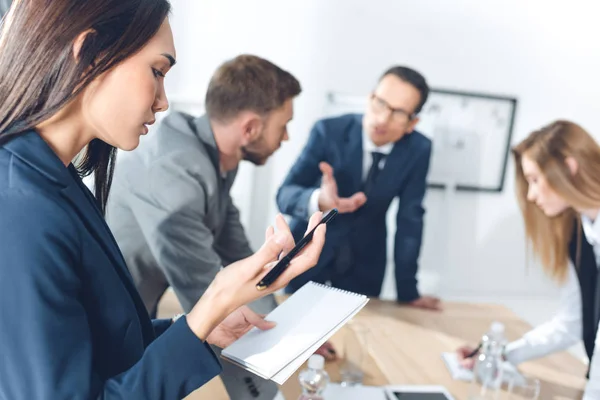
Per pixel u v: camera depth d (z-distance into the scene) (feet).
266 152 4.35
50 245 1.60
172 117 4.17
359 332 4.10
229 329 2.82
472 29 8.79
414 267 6.54
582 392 3.97
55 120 1.83
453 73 8.89
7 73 1.73
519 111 9.18
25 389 1.54
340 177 6.80
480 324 5.27
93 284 1.88
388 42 8.60
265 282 1.88
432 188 9.18
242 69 4.02
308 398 3.09
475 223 9.43
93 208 2.16
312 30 8.39
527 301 9.81
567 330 4.62
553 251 4.84
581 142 4.60
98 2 1.68
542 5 8.87
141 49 1.77
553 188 4.66
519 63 9.03
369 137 6.58
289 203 6.41
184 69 8.15
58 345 1.57
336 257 6.73
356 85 8.64
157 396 1.75
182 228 3.80
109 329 1.99
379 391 3.64
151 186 3.78
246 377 3.28
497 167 9.25
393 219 8.87
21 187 1.63
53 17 1.67
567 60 9.12
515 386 3.83
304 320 2.54
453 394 3.78
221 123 4.07
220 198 4.41
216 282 1.89
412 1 8.54
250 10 8.18
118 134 1.89
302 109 8.59
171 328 1.86
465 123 9.04
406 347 4.56
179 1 7.96
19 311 1.52
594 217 4.61
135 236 3.99
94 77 1.70
